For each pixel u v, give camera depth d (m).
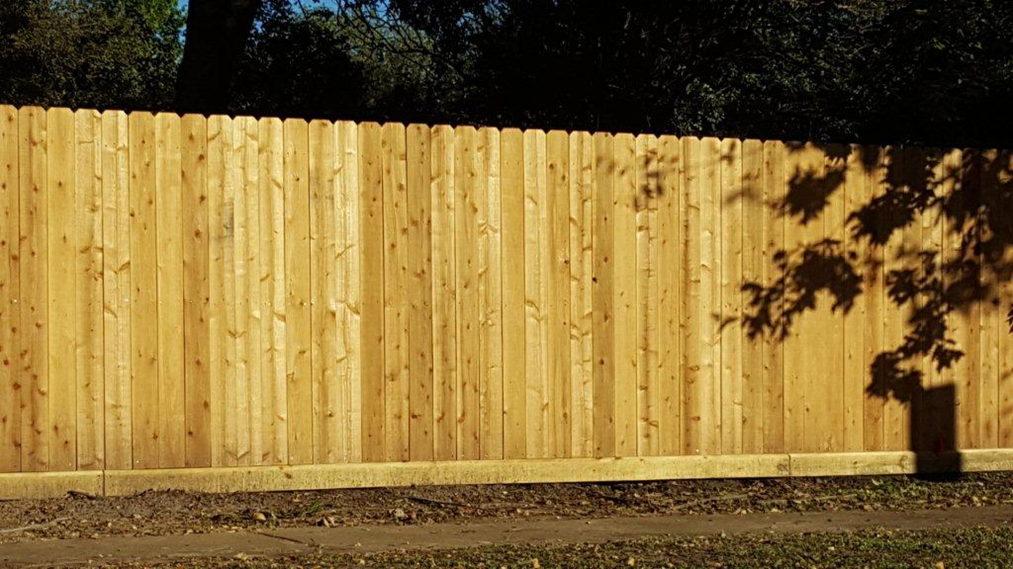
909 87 13.39
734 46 15.16
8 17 18.27
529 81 15.09
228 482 10.18
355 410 10.38
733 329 10.91
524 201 10.60
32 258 9.93
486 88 15.38
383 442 10.43
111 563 8.94
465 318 10.52
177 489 10.12
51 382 9.97
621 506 10.47
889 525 9.99
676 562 8.98
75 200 9.98
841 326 11.09
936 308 11.23
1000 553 9.18
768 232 10.97
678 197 10.83
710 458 10.84
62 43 19.77
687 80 15.42
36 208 9.93
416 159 10.45
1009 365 11.33
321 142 10.31
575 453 10.69
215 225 10.17
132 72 19.47
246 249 10.22
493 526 9.91
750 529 9.88
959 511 10.38
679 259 10.83
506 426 10.59
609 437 10.73
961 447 11.27
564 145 10.66
